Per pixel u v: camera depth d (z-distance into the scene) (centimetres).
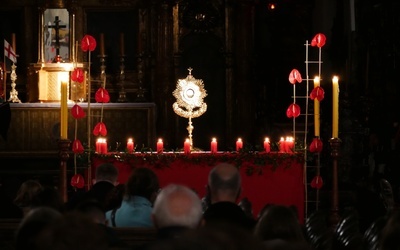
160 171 2014
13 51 3058
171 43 3394
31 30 3341
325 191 2655
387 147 2956
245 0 3406
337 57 3356
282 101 3378
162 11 3381
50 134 2908
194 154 2008
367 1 3144
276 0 3434
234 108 3406
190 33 3412
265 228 852
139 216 1307
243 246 507
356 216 1076
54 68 3016
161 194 784
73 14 3241
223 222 527
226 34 3409
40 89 3009
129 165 2014
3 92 2972
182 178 2011
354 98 3106
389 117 3003
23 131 2903
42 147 2903
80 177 1959
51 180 2888
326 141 2917
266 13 3456
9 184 2866
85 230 537
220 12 3425
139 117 2967
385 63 3047
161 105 3366
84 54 3331
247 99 3394
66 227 538
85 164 2017
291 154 2005
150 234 1188
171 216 761
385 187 2002
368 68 3123
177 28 3400
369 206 1703
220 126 3403
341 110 2880
